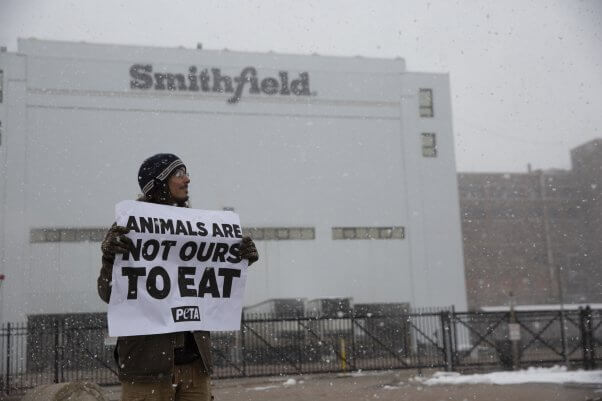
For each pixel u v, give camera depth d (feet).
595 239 166.30
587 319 53.36
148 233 9.71
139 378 9.16
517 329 51.55
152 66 94.48
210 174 93.81
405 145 100.32
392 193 98.53
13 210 85.30
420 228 97.71
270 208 94.53
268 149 96.32
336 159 98.02
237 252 10.48
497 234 164.04
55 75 90.68
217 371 56.80
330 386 39.65
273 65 98.94
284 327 68.28
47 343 71.36
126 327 9.17
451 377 42.11
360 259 95.14
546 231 165.27
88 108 90.94
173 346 9.39
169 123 93.61
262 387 40.70
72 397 22.53
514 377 40.11
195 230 10.09
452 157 101.24
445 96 103.19
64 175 88.17
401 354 69.36
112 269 9.32
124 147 91.20
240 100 96.78
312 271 93.50
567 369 49.08
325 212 95.81
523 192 168.35
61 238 86.02
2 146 86.89
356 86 100.73
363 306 93.61
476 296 159.63
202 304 9.94
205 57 96.73
